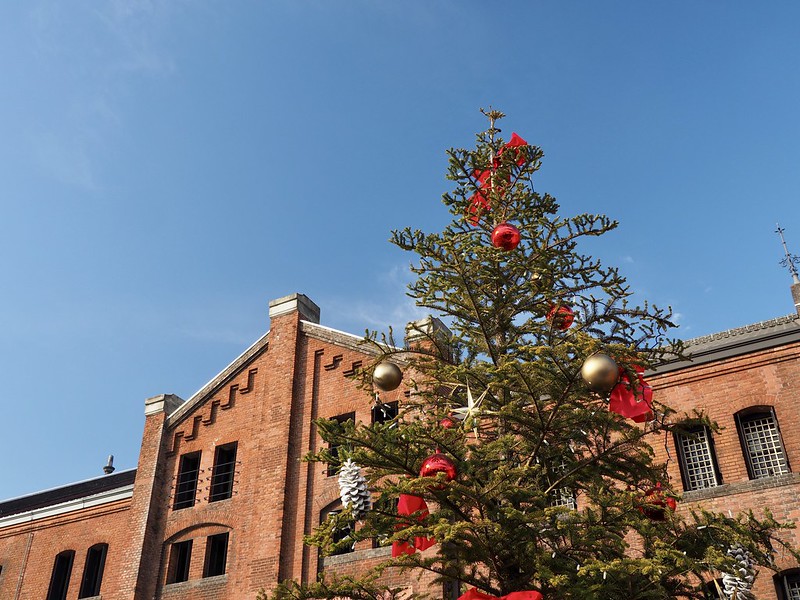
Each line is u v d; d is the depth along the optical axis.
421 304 11.70
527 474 9.78
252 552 18.64
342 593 9.30
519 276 11.62
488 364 11.18
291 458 19.56
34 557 24.25
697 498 15.16
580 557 9.38
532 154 12.62
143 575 20.41
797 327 15.78
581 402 10.49
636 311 10.62
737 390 15.89
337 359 20.47
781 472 14.96
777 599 13.77
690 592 10.05
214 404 22.19
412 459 9.45
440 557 9.73
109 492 23.41
